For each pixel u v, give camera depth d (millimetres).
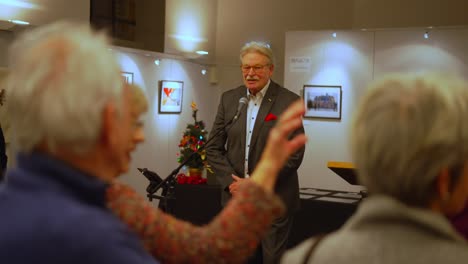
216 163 3992
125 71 7387
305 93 7129
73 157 1113
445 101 1018
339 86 6973
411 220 1036
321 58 7066
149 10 7715
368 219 1073
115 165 1181
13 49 1162
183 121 8570
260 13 8836
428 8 7629
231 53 9062
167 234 1471
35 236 999
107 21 7012
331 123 7027
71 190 1086
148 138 7832
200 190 5742
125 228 1083
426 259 1001
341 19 8227
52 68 1081
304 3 8492
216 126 4074
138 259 1042
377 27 7961
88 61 1095
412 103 1026
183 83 8484
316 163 7102
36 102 1065
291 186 3768
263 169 1418
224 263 1414
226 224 1413
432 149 1004
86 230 1006
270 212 1403
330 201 5172
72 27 1184
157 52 7738
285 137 1407
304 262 1108
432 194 1055
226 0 9047
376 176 1054
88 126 1070
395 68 6738
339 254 1070
